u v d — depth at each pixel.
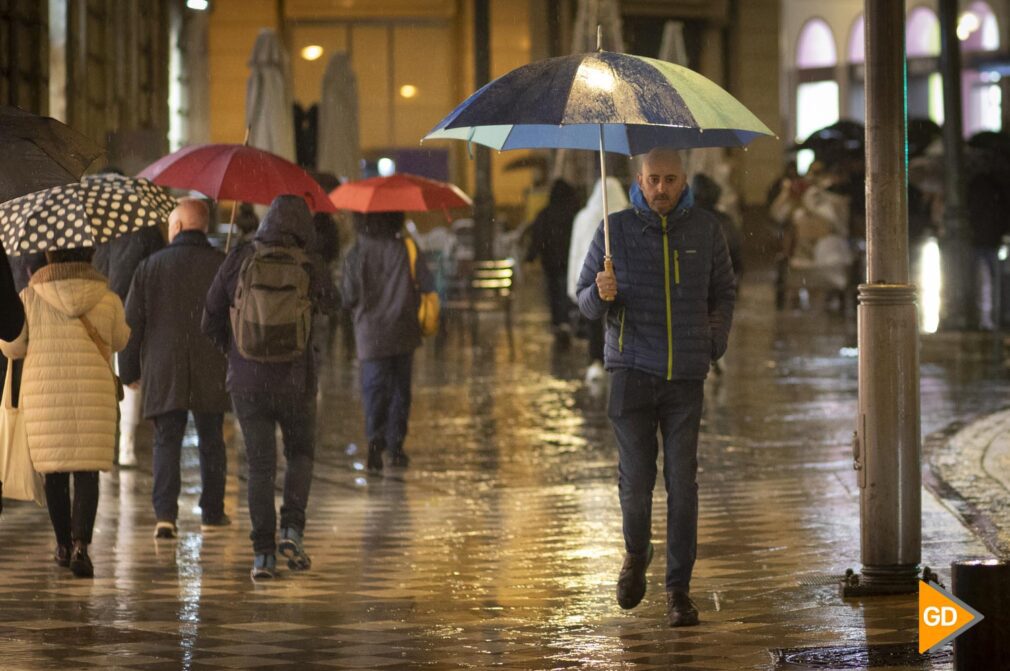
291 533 21.84
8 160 18.59
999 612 12.01
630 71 17.48
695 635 17.33
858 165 74.06
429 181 35.81
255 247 21.75
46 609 19.34
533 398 45.03
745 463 32.25
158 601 19.89
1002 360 52.88
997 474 28.86
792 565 21.55
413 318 32.34
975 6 143.25
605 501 28.20
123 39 59.25
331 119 66.94
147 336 24.70
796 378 48.59
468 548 23.69
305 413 21.98
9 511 27.39
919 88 147.75
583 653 16.56
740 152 122.06
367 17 117.38
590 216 46.69
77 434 21.34
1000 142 62.53
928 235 71.44
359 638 17.59
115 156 42.41
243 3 115.69
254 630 18.08
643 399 17.91
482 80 88.25
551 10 117.31
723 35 124.75
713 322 18.25
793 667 15.47
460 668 16.02
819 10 150.12
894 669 15.22
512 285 59.38
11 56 39.91
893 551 19.23
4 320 16.36
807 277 74.75
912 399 19.17
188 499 28.80
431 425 39.41
